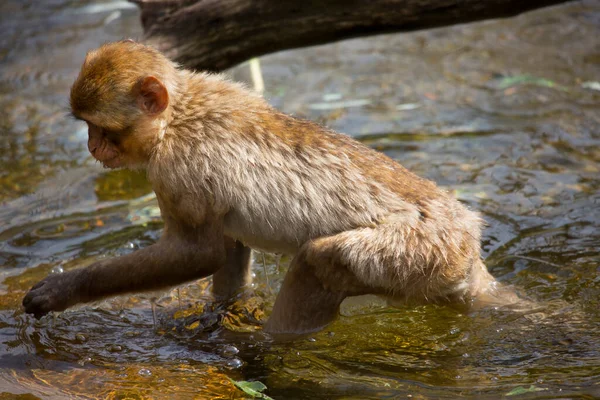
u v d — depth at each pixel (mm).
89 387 7676
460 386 7484
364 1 11266
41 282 8414
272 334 8484
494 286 9055
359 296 8789
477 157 12578
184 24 11266
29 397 7492
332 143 8602
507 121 13812
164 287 8469
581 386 7324
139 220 11078
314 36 11539
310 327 8453
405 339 8375
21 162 12953
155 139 8273
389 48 17484
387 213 8336
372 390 7504
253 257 10250
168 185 8266
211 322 8898
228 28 11320
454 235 8414
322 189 8391
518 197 11289
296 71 16453
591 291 9000
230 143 8352
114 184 12172
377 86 15594
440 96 14992
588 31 17688
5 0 20188
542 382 7430
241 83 8961
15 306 9117
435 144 13078
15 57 17359
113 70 8125
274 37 11484
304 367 7984
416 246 8188
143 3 11352
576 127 13445
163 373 7934
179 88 8469
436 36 17984
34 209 11430
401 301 8508
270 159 8414
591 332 8273
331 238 8164
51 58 17203
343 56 17172
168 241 8391
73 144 13555
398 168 8758
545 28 17969
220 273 9359
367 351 8211
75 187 12070
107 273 8352
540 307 8742
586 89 14914
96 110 8125
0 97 15539
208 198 8258
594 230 10352
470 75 15867
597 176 11812
